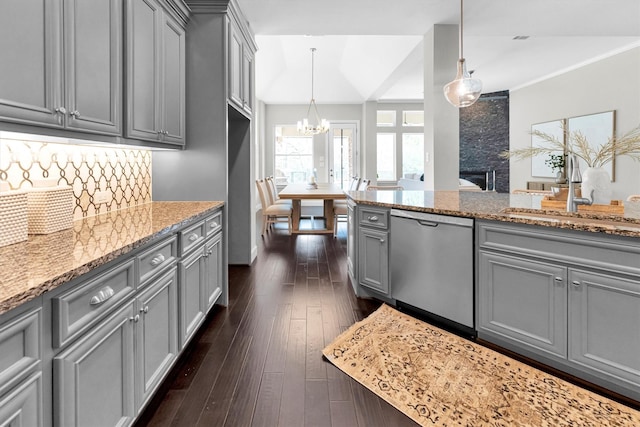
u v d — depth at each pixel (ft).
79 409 3.52
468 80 10.23
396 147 32.63
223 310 9.59
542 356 6.46
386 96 30.19
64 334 3.29
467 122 30.66
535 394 5.83
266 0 11.71
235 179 13.92
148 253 5.10
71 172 6.31
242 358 7.08
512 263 6.77
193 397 5.84
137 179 8.80
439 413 5.41
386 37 18.54
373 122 32.09
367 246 10.27
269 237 19.75
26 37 4.05
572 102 22.86
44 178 5.62
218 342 7.76
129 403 4.52
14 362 2.78
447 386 6.09
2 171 4.92
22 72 4.00
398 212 9.14
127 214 7.13
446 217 7.95
